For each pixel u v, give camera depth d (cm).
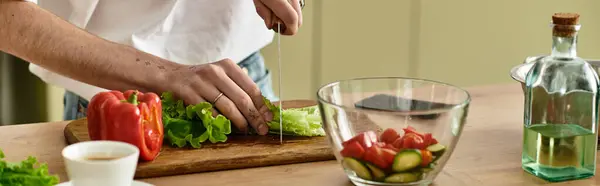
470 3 276
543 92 122
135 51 151
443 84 128
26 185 107
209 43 195
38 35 151
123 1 186
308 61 263
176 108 139
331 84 126
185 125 136
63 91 229
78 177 105
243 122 140
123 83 148
